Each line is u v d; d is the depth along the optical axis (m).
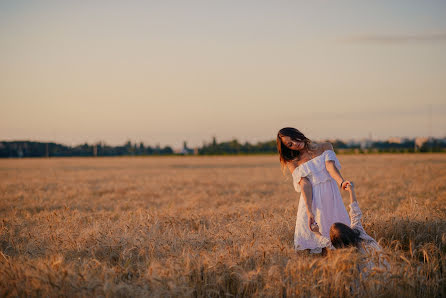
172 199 11.56
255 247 4.31
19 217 7.70
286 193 12.54
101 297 3.28
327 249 4.20
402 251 4.48
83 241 4.91
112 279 3.49
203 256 3.99
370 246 3.95
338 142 68.94
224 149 72.69
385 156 47.69
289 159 4.85
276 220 5.93
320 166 4.67
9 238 5.48
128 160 52.78
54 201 10.95
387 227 5.27
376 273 3.52
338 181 4.52
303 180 4.71
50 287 3.37
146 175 23.17
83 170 29.36
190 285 3.59
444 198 9.36
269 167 31.44
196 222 6.43
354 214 4.36
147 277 3.50
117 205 9.84
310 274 3.55
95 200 11.37
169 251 4.44
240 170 27.42
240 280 3.67
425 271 3.87
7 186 15.98
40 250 4.67
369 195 10.73
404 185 13.31
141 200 11.42
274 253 4.08
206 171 26.66
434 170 20.97
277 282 3.49
